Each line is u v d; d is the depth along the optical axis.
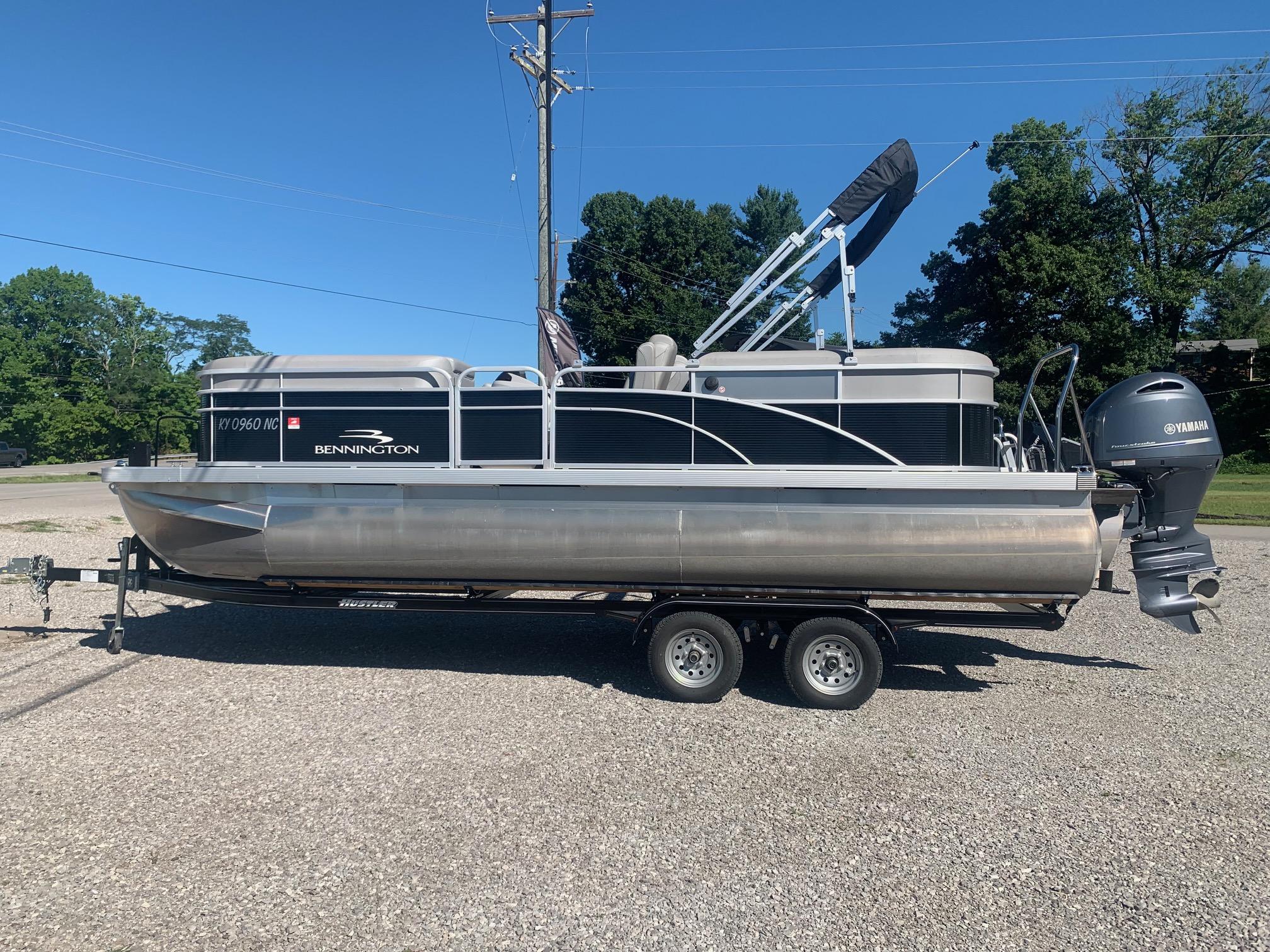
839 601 5.68
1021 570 5.32
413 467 5.90
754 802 4.13
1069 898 3.28
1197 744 5.00
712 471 5.62
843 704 5.52
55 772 4.38
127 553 6.64
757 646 6.95
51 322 60.62
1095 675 6.48
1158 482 6.05
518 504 5.73
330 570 5.98
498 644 7.11
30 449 53.03
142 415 55.28
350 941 2.95
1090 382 30.00
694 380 5.83
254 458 6.12
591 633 7.53
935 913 3.18
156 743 4.80
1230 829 3.88
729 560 5.53
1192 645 7.47
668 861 3.54
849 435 5.61
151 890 3.26
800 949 2.94
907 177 6.48
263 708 5.42
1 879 3.33
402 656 6.71
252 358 6.16
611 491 5.66
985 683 6.26
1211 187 35.25
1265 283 54.41
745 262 39.00
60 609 8.38
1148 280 32.12
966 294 32.81
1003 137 33.62
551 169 16.72
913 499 5.42
